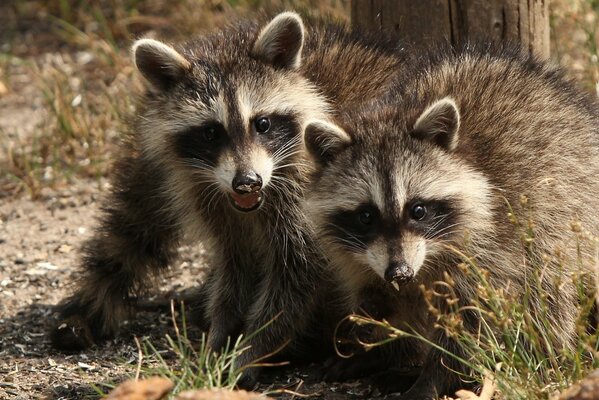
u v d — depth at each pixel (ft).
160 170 36.29
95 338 35.83
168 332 36.17
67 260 40.88
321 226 31.35
